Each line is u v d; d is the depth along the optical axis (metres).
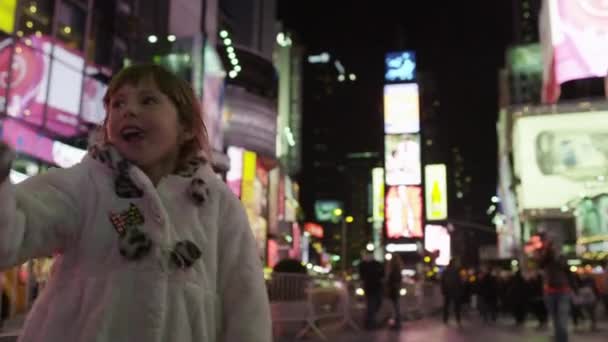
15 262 1.52
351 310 16.83
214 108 37.91
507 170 89.50
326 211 174.75
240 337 1.80
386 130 84.56
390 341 11.80
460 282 17.88
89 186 1.71
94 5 23.97
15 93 18.25
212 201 1.94
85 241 1.65
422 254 70.31
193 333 1.70
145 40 34.16
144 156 1.84
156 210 1.72
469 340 12.28
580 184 59.59
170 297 1.66
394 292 15.40
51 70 20.23
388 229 78.94
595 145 60.66
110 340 1.55
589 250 51.12
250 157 49.53
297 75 102.75
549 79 81.12
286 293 12.73
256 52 56.38
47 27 20.44
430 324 17.86
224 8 62.34
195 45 35.09
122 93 1.89
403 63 86.38
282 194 66.44
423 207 79.25
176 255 1.70
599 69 71.06
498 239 116.12
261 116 51.94
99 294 1.60
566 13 74.00
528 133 62.94
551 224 59.31
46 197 1.62
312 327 12.48
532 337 13.27
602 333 14.95
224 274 1.90
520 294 18.14
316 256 111.44
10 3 18.50
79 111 21.58
